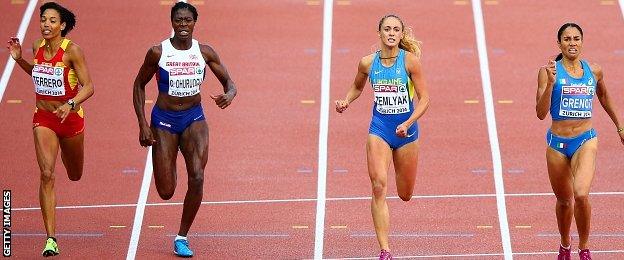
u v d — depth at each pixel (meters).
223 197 37.81
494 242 33.53
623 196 37.69
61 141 31.59
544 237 33.94
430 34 50.53
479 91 46.34
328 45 49.78
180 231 32.31
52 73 30.44
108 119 44.19
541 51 49.28
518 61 48.56
